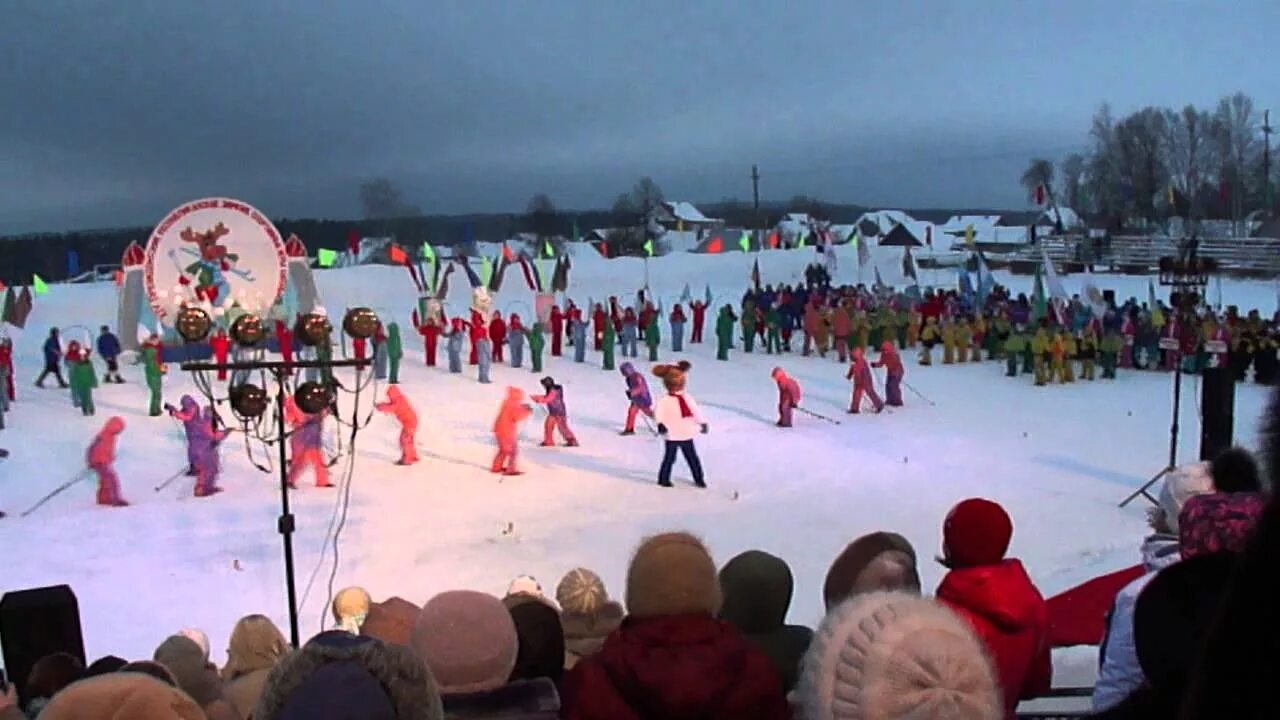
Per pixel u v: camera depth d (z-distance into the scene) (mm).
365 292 47875
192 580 12719
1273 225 60000
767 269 58094
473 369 30859
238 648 5672
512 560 13305
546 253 41750
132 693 2338
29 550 13992
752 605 4566
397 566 13141
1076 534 13805
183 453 19953
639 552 3389
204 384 11727
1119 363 29969
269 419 21984
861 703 2379
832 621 2625
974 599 4418
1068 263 55312
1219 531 3475
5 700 4309
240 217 26547
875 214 88250
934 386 27172
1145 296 46406
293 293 27984
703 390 26922
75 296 42531
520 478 17719
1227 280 51469
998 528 4523
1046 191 45969
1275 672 1232
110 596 12180
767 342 34219
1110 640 3803
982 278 41438
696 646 3160
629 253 69188
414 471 18312
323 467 17312
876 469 17969
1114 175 73438
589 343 36688
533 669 4492
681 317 34469
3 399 22938
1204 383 13148
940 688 2352
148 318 32250
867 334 32812
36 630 6281
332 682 2373
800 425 22125
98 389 27156
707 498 16297
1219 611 1315
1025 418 22609
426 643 3561
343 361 10273
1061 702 6348
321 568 13117
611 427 22125
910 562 4770
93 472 18156
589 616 5566
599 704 3107
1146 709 2252
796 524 14703
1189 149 72062
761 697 3139
